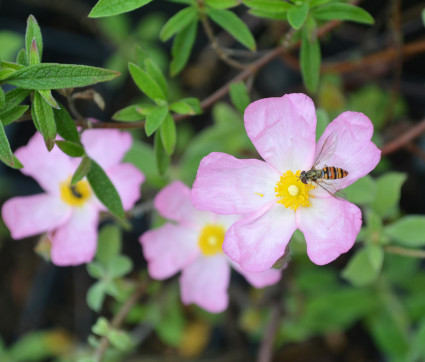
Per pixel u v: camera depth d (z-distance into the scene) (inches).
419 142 17.8
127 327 18.9
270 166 12.9
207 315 18.0
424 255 14.1
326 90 16.8
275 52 14.1
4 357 17.5
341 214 12.4
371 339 18.2
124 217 13.5
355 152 12.5
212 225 14.5
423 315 16.3
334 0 13.7
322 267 16.7
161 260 14.4
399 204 18.2
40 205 14.4
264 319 17.2
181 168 15.6
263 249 12.8
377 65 17.8
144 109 13.2
